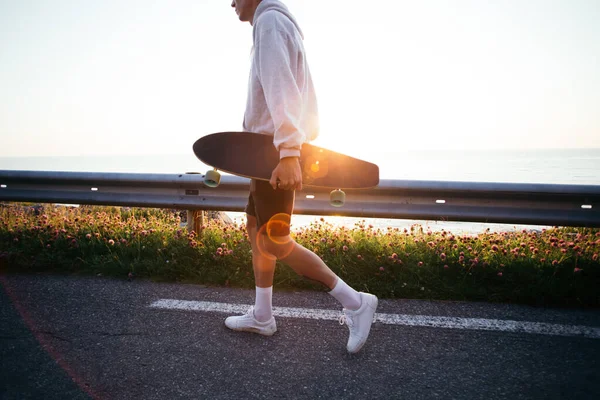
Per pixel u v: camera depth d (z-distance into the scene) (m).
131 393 1.69
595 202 3.30
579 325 2.42
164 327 2.32
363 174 1.93
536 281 2.91
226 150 1.80
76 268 3.40
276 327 2.31
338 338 2.23
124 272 3.25
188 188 3.78
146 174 3.81
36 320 2.39
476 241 3.70
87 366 1.90
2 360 1.93
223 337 2.21
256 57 1.73
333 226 4.25
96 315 2.47
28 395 1.66
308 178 1.82
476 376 1.87
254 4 1.95
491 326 2.40
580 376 1.87
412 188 3.47
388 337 2.25
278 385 1.77
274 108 1.59
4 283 3.05
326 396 1.70
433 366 1.95
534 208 3.37
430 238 3.79
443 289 2.90
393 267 3.19
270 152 1.78
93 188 4.00
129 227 4.15
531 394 1.73
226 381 1.80
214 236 3.76
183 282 3.12
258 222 1.93
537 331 2.33
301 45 1.80
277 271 3.04
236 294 2.87
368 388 1.76
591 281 2.94
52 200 4.09
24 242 3.69
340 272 3.16
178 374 1.84
